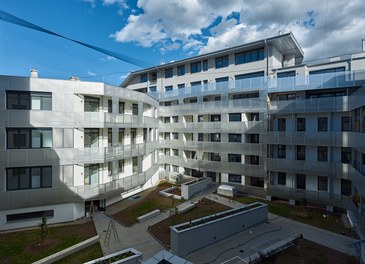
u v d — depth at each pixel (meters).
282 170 24.23
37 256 13.91
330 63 24.64
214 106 30.28
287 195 24.02
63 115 19.06
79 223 19.09
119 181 22.34
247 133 27.58
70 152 19.27
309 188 23.80
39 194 18.34
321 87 22.61
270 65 27.55
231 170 28.98
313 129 23.44
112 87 21.34
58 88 18.98
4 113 17.30
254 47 28.72
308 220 19.62
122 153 22.48
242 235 16.66
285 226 18.38
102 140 21.92
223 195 26.80
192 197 25.88
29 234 16.91
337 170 21.19
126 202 24.31
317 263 13.16
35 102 18.52
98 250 14.55
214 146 30.33
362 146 15.77
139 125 25.70
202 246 14.74
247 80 27.42
